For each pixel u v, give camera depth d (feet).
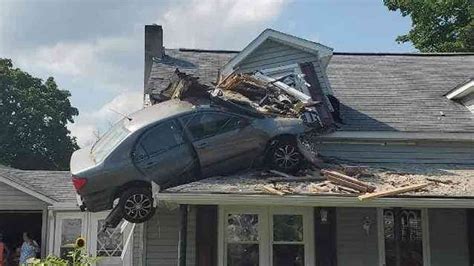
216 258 42.47
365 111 50.24
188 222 43.62
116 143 37.86
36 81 172.14
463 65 63.31
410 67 62.54
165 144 38.47
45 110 167.12
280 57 51.37
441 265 44.19
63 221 64.28
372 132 46.55
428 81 58.03
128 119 40.45
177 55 59.11
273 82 47.03
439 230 44.70
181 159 38.58
